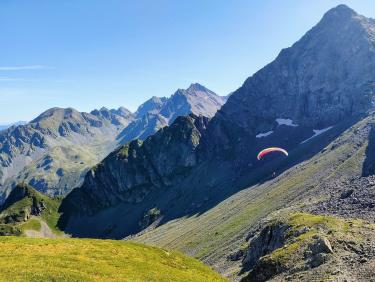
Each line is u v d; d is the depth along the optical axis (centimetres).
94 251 6725
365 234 6800
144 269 6225
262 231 10794
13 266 5328
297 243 7106
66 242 7144
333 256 6016
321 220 8506
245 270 10669
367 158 18712
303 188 19700
